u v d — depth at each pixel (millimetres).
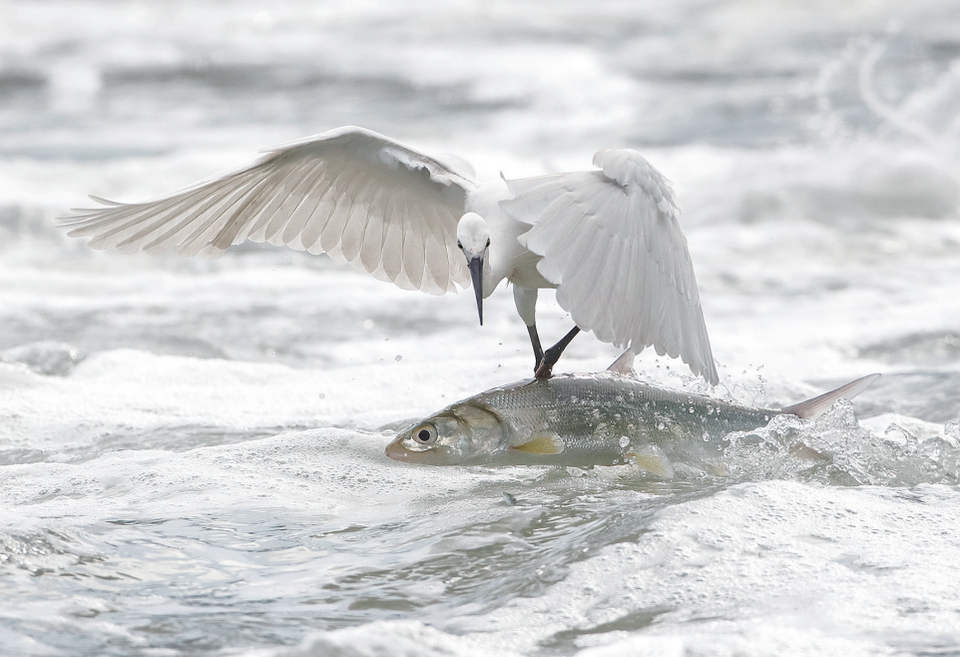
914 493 8195
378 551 7355
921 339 15586
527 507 8180
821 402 9312
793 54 44531
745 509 7520
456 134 35250
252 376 13820
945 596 6238
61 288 19750
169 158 30922
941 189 26203
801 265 21594
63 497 8719
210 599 6543
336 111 39531
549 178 8500
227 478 9070
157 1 64688
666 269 8469
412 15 59094
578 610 6230
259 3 64062
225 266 21828
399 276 11039
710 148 31406
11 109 41625
